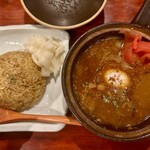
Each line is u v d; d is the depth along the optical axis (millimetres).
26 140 469
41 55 469
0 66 470
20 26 487
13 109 468
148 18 443
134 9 504
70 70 436
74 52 438
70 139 469
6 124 455
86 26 500
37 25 488
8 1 513
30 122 458
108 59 454
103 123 433
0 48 502
